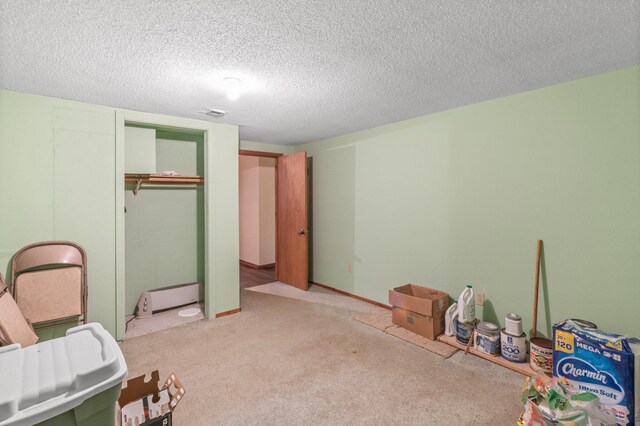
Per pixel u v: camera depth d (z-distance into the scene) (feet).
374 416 6.07
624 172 6.68
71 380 2.77
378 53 5.90
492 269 8.94
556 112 7.59
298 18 4.73
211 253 11.14
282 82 7.35
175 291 11.93
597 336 5.78
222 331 10.05
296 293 14.28
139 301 11.29
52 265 8.54
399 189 11.41
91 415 2.84
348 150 13.47
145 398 4.68
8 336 6.02
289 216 15.64
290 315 11.48
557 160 7.61
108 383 2.84
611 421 4.65
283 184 15.99
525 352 7.80
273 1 4.29
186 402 6.50
